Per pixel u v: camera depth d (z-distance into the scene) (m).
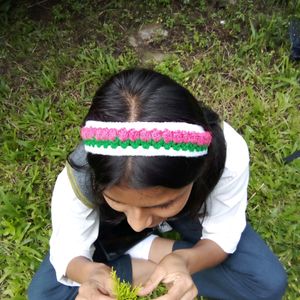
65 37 2.61
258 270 1.71
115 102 1.09
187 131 1.07
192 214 1.44
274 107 2.36
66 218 1.51
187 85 2.43
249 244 1.74
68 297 1.75
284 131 2.29
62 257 1.56
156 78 1.12
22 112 2.40
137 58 2.51
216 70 2.48
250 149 2.22
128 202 1.15
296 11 2.63
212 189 1.36
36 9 2.71
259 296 1.76
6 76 2.50
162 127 1.05
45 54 2.56
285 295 1.91
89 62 2.51
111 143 1.05
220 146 1.29
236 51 2.53
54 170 2.22
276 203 2.12
